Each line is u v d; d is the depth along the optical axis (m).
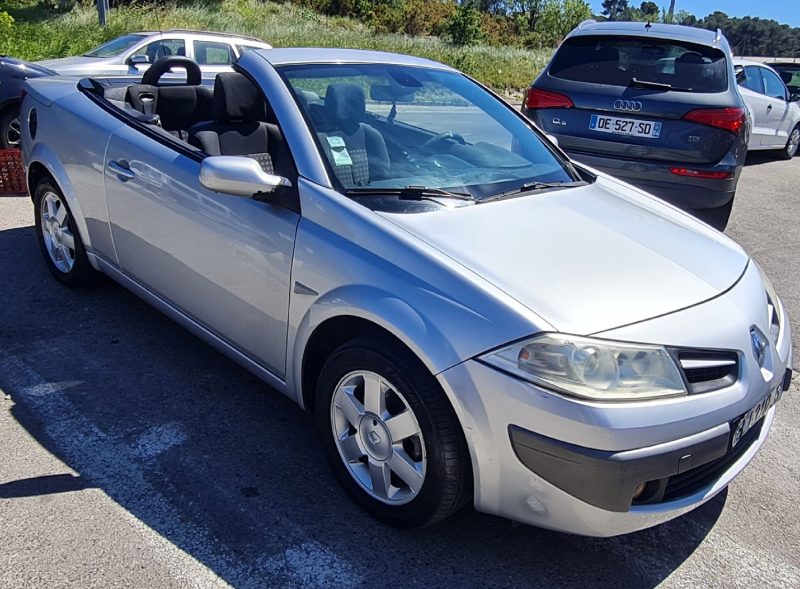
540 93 6.33
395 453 2.56
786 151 13.24
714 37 6.16
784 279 5.96
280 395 3.54
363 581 2.41
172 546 2.48
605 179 3.81
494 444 2.29
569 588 2.46
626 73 6.07
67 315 4.19
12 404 3.26
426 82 3.77
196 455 3.01
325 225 2.73
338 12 35.53
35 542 2.44
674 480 2.40
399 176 3.04
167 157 3.38
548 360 2.21
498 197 3.08
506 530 2.72
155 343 3.95
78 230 4.16
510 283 2.40
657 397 2.25
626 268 2.63
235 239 3.03
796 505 3.02
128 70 9.34
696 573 2.58
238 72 3.37
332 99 3.22
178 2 25.05
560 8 43.91
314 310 2.70
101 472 2.84
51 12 22.86
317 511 2.73
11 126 7.31
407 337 2.38
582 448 2.18
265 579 2.37
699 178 5.80
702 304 2.53
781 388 2.79
